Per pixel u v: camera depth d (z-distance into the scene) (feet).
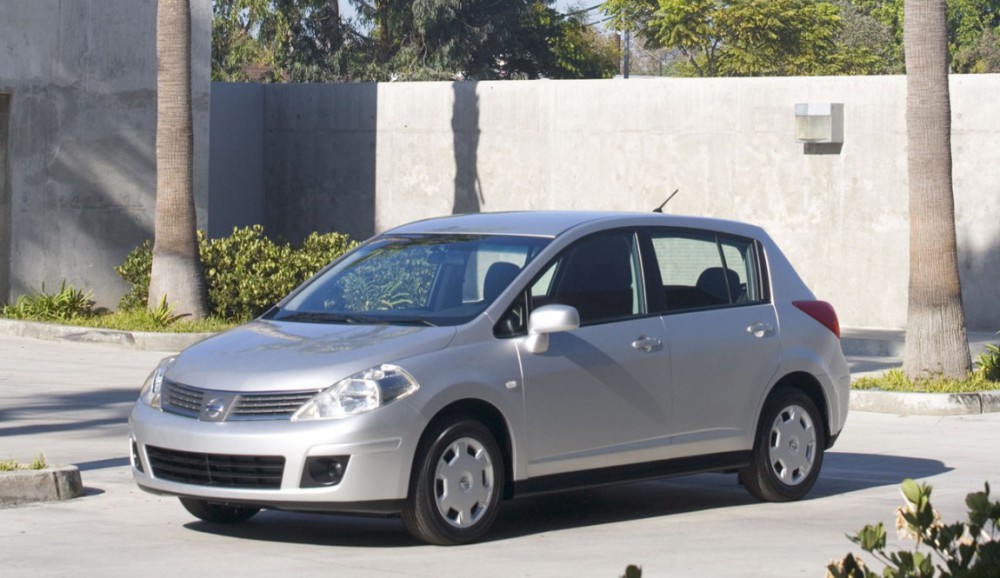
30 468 39.52
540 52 217.36
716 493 41.45
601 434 35.35
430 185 109.29
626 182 101.65
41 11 85.97
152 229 92.02
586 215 37.88
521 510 38.50
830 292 95.40
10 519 36.22
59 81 87.15
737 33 206.80
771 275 39.88
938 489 41.93
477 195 107.34
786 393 39.34
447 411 32.81
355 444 31.19
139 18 90.84
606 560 31.53
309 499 31.22
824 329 40.42
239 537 34.40
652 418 36.29
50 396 60.08
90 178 88.99
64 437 50.21
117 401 58.95
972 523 17.20
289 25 193.06
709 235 38.99
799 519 37.01
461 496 32.81
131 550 32.65
